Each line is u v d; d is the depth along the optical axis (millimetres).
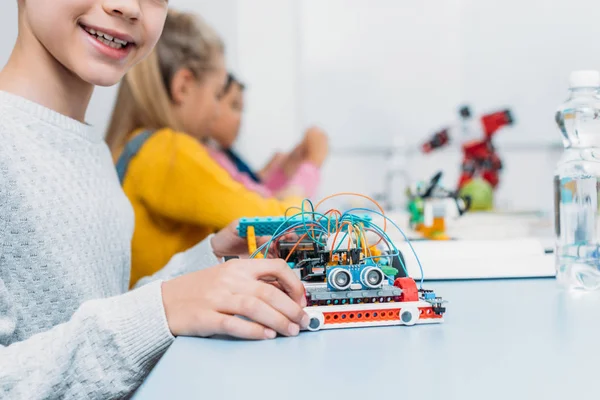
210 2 2625
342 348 484
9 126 770
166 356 471
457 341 500
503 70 2639
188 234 1547
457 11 2635
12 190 749
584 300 674
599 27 2592
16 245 751
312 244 683
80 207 824
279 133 2693
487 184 1919
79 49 792
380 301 577
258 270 555
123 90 1617
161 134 1541
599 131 828
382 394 376
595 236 766
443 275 835
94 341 537
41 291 763
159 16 851
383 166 2682
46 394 525
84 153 875
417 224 1306
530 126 2631
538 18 2611
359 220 658
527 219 1604
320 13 2662
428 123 2668
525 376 406
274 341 512
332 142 2693
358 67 2672
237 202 1497
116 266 923
